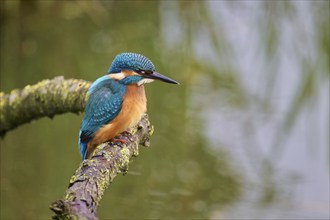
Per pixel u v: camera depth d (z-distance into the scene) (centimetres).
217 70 1466
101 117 816
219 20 1538
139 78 833
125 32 1520
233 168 1269
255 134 1333
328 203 1186
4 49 1464
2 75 1421
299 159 1298
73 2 1545
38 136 1309
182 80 1445
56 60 1448
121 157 732
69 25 1521
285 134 1340
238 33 1515
